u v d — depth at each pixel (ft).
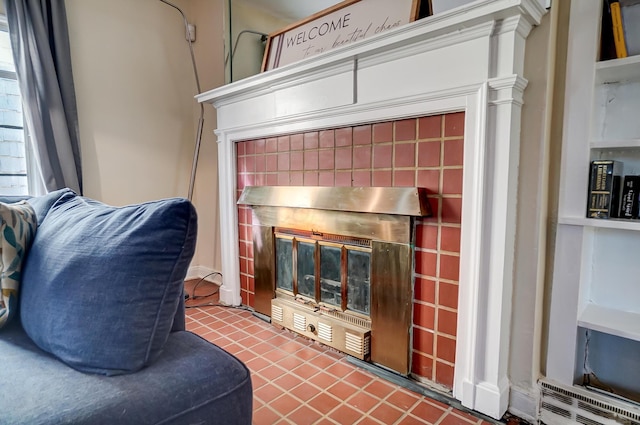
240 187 7.74
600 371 4.41
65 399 2.32
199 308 7.88
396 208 4.74
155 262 2.75
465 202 4.32
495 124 4.05
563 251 4.13
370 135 5.26
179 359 2.86
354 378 5.13
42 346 2.96
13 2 6.77
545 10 3.89
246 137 7.24
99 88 8.20
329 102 5.61
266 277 7.06
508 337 4.36
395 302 5.04
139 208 3.03
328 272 6.02
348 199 5.36
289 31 6.63
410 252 4.83
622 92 4.19
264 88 6.64
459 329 4.50
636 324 3.92
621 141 3.76
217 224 9.48
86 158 8.12
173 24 9.32
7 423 2.14
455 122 4.40
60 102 7.27
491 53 4.00
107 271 2.72
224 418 2.74
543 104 3.98
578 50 3.92
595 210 3.99
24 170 7.79
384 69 4.91
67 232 3.25
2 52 7.35
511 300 4.32
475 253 4.25
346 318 5.74
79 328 2.68
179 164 9.73
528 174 4.12
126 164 8.76
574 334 4.11
